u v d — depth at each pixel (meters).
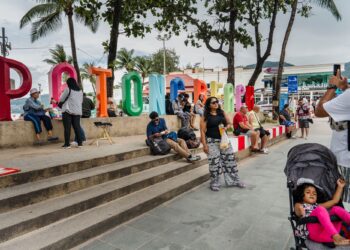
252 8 14.09
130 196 4.37
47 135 7.03
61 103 6.31
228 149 5.31
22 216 3.19
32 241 2.95
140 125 9.59
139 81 9.82
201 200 4.65
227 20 13.66
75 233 3.14
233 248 3.12
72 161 4.65
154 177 5.02
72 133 7.55
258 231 3.51
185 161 6.30
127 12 10.55
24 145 6.55
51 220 3.34
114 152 5.59
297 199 2.60
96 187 4.33
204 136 5.20
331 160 2.58
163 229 3.59
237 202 4.53
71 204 3.59
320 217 2.24
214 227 3.64
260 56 14.73
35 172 4.04
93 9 9.40
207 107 5.12
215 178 5.16
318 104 2.61
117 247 3.15
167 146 6.14
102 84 8.73
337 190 2.53
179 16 12.98
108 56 10.52
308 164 2.65
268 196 4.79
